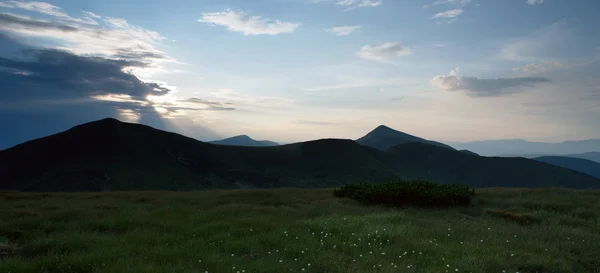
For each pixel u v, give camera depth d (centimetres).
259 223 1347
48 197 2538
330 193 2745
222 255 871
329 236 1107
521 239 1162
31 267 789
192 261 829
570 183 18788
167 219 1477
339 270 756
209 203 2194
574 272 844
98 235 1149
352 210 1870
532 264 845
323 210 1822
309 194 2636
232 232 1177
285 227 1245
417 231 1220
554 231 1330
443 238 1142
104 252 900
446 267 779
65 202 2156
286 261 827
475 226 1431
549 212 1891
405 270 750
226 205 1970
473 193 2308
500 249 963
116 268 753
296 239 1052
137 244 1015
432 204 2178
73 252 936
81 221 1417
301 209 1869
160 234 1160
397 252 921
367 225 1262
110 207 1900
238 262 809
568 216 1728
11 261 815
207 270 760
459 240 1118
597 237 1230
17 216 1544
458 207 2094
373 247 963
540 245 1057
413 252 903
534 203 2103
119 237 1132
